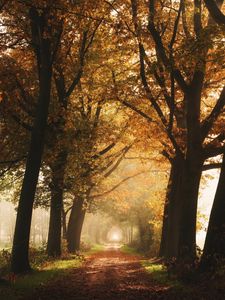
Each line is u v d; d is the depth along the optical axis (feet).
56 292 44.06
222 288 39.47
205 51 50.98
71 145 83.15
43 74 66.39
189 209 60.13
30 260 77.92
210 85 76.02
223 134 64.18
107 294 43.57
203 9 70.33
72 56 85.81
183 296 40.32
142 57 61.98
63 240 108.88
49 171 92.22
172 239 81.56
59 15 64.39
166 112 84.48
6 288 43.73
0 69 74.84
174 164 84.38
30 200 63.05
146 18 62.90
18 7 66.74
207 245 49.16
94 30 79.10
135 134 81.76
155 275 60.85
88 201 132.77
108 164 120.26
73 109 91.30
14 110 78.02
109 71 83.92
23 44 75.20
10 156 93.30
